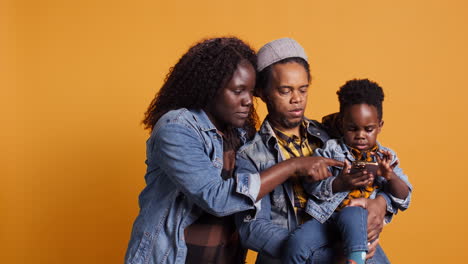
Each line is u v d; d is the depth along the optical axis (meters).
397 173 1.88
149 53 3.07
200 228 1.74
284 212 1.79
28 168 3.14
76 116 3.11
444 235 3.12
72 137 3.11
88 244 3.14
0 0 3.09
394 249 3.12
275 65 1.77
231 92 1.65
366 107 1.80
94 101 3.09
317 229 1.70
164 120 1.66
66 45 3.10
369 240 1.70
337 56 3.06
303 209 1.80
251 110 1.94
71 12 3.09
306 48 3.06
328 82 3.06
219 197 1.57
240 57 1.67
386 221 1.84
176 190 1.69
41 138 3.12
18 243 3.15
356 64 3.07
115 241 3.14
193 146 1.62
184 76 1.72
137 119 3.08
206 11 3.06
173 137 1.61
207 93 1.67
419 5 3.07
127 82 3.08
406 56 3.07
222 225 1.76
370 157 1.82
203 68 1.67
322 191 1.72
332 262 1.69
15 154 3.13
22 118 3.12
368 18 3.07
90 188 3.12
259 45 3.06
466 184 3.11
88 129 3.11
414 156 3.09
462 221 3.11
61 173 3.12
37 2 3.11
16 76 3.12
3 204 3.13
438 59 3.08
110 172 3.11
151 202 1.73
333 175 1.80
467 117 3.09
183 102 1.73
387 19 3.07
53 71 3.11
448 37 3.07
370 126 1.80
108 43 3.08
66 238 3.14
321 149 1.86
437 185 3.11
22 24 3.11
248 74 1.66
